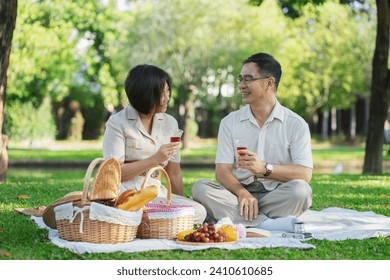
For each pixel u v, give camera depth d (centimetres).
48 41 2100
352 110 4012
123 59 2788
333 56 3192
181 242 523
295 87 3031
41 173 1905
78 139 3928
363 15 2928
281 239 544
